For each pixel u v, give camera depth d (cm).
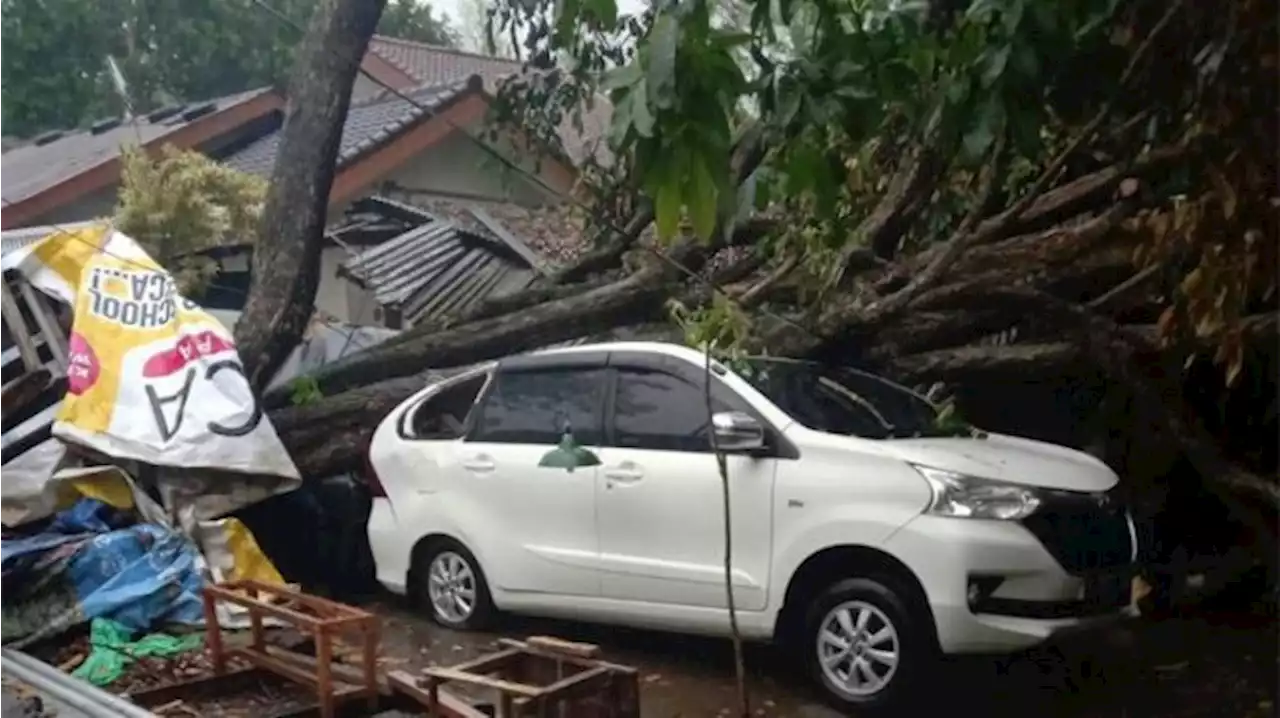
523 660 565
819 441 625
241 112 1773
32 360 823
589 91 955
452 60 2109
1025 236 768
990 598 584
